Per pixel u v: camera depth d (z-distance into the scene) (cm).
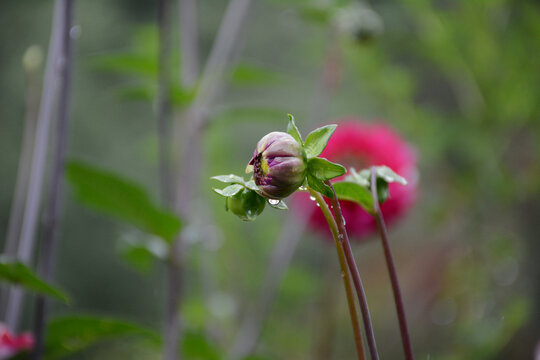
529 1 173
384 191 71
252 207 68
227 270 177
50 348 86
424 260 223
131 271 281
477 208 183
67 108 85
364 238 115
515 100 172
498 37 176
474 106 178
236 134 231
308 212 124
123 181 88
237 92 239
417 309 220
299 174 67
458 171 185
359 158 117
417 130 176
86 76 279
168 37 104
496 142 175
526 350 165
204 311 143
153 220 92
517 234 176
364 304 66
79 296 281
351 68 181
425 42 181
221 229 174
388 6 190
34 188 90
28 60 97
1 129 288
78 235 284
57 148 85
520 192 174
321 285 171
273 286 133
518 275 173
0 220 280
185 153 113
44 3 305
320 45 169
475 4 170
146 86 113
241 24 122
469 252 192
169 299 96
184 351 100
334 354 203
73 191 91
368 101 207
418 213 223
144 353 197
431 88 209
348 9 135
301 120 172
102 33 270
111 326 85
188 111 118
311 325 175
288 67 246
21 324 221
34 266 237
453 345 179
